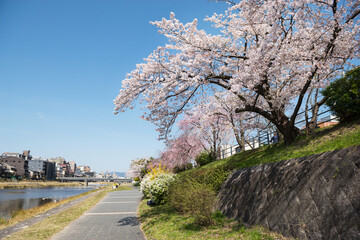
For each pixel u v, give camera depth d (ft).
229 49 37.14
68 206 52.95
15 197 120.57
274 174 22.95
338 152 17.10
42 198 117.08
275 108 38.42
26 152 479.00
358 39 31.58
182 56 36.68
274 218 19.10
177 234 22.29
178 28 35.94
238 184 29.12
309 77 32.68
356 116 30.40
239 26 38.60
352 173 14.87
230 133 81.46
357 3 28.99
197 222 24.76
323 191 16.15
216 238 19.39
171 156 93.61
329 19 30.73
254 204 23.04
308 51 31.76
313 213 15.97
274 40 29.04
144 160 175.52
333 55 34.17
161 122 41.01
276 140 53.31
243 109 39.29
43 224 30.78
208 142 84.23
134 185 201.36
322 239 14.34
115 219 34.35
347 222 13.42
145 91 37.47
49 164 469.98
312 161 19.04
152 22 35.58
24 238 23.77
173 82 35.86
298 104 36.40
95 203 56.54
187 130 84.53
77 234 25.41
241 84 32.27
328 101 32.53
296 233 16.29
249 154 51.85
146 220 32.32
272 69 30.53
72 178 443.73
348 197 14.23
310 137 35.09
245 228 20.71
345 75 31.04
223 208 28.94
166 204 42.83
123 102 37.96
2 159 359.46
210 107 53.01
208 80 37.37
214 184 34.88
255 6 29.73
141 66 36.91
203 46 35.60
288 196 19.10
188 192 26.00
